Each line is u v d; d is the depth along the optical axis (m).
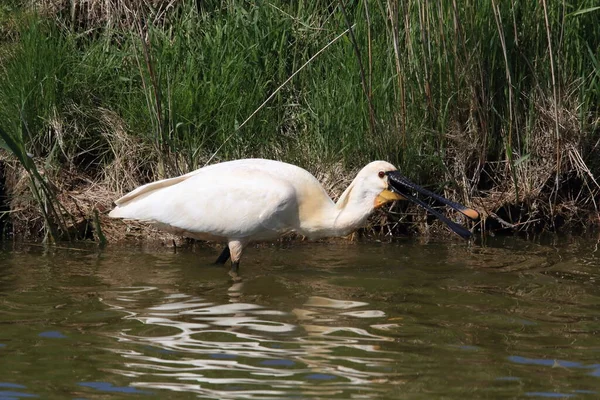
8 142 11.44
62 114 13.38
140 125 13.32
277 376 7.45
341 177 13.10
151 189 11.18
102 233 12.46
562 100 13.40
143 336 8.40
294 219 11.02
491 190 13.41
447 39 12.88
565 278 10.59
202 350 8.03
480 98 13.11
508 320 8.95
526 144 13.38
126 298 9.63
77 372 7.53
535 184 13.42
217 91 13.41
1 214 12.91
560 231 13.26
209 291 9.95
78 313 9.09
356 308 9.31
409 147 12.79
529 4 13.21
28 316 8.98
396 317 9.01
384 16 12.73
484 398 7.05
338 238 12.66
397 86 12.89
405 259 11.51
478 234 13.02
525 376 7.50
